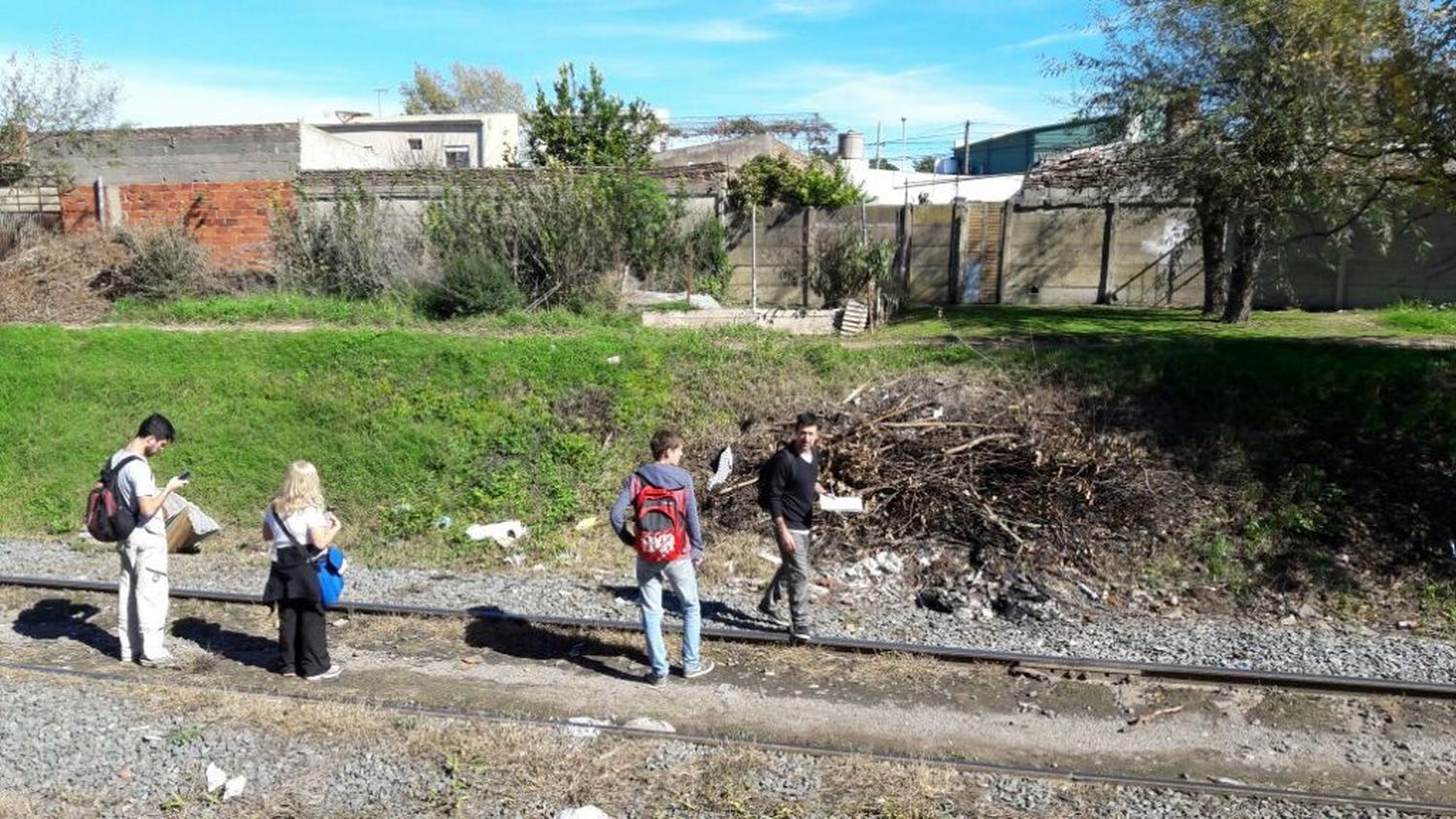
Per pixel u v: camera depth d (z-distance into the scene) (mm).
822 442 11805
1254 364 12438
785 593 9625
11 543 11820
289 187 20406
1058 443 11438
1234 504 10891
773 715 7246
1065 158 21719
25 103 20234
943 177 32062
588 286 17141
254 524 12320
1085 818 5863
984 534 10781
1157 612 9609
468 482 12500
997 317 16969
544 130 27516
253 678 7902
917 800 6000
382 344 14859
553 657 8336
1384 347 12844
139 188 21031
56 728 6973
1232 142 13812
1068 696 7586
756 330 15344
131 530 8008
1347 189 13570
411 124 36031
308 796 6168
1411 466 10977
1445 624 9180
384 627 8938
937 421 12078
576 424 13117
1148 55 15188
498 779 6277
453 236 17859
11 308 17766
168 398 14383
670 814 5891
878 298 16891
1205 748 6801
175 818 5953
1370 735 6988
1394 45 11125
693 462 12188
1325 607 9609
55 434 13969
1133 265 18906
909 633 8859
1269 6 12914
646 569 7727
